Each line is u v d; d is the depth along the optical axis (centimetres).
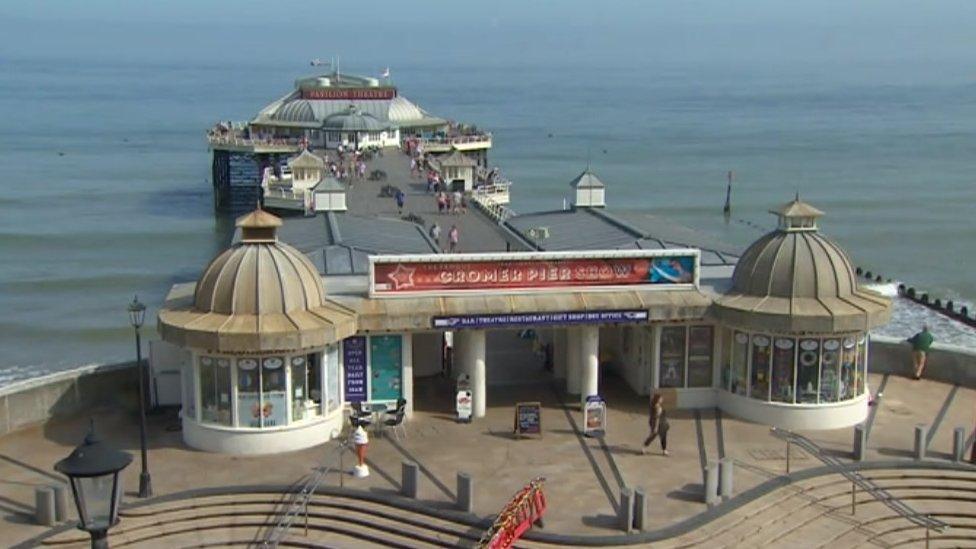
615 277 4284
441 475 3650
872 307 4125
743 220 12825
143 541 3253
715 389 4359
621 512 3269
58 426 4141
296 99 14400
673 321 4247
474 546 3123
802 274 4169
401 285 4150
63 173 16375
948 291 9044
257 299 3838
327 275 4538
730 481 3503
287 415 3853
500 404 4406
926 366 4759
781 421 4153
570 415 4288
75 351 7244
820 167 17550
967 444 3934
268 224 3909
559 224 5947
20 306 8369
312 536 3297
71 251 10462
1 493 3506
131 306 3441
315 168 9281
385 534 3291
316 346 3812
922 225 11912
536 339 5138
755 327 4091
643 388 4478
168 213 12838
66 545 3198
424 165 10638
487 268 4200
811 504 3519
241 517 3391
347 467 3706
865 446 3888
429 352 4778
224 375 3809
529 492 3194
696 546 3216
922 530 3438
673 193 14875
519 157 19462
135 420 4197
